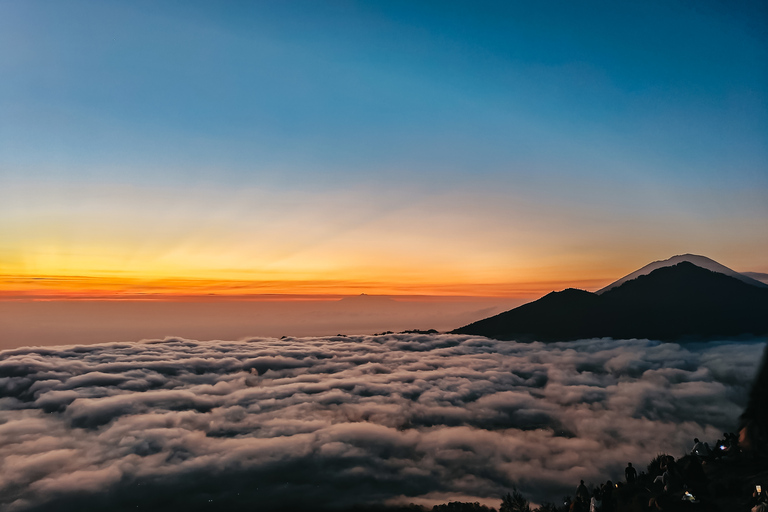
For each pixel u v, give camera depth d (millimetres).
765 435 27453
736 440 28766
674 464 25516
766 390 28734
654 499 23250
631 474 29531
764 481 22766
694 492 22891
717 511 21469
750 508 20531
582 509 27859
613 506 26203
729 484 23469
